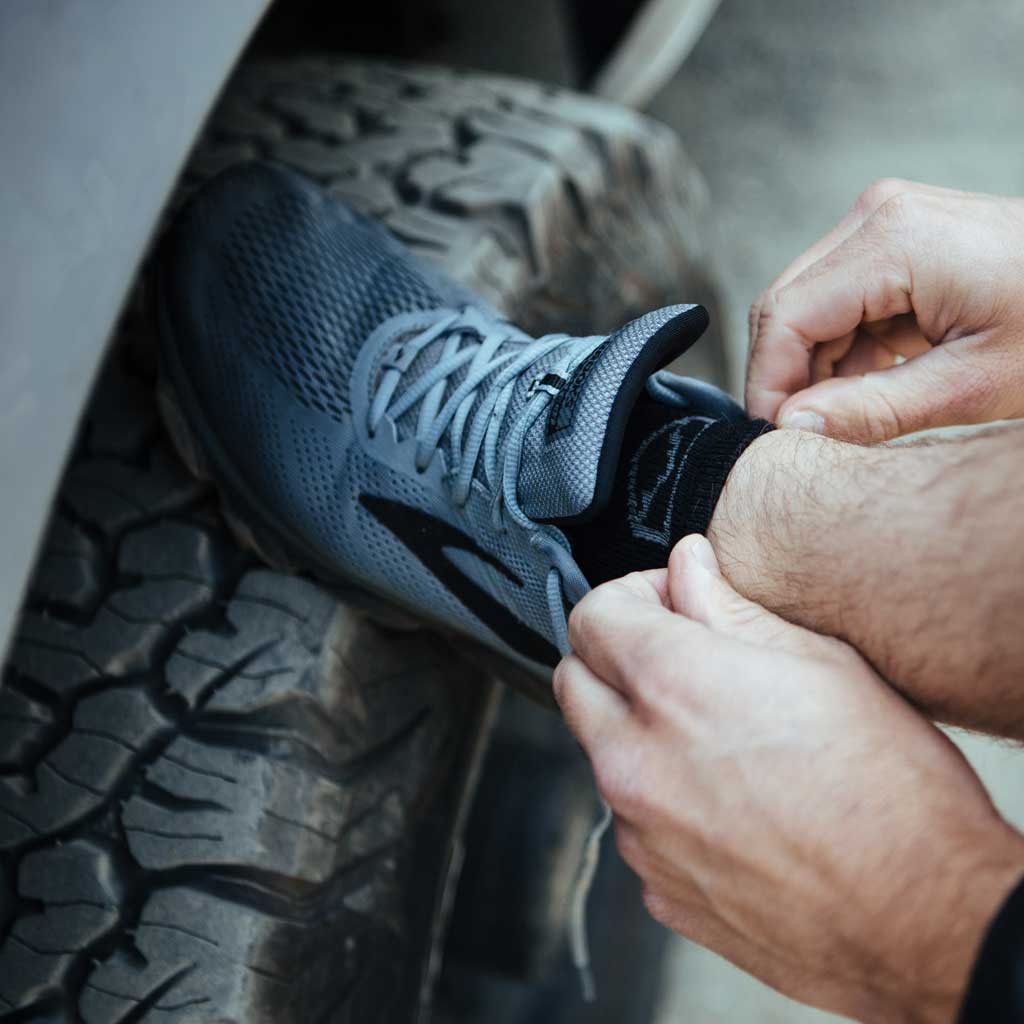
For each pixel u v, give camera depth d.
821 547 0.56
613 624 0.56
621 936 1.27
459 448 0.79
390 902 0.86
